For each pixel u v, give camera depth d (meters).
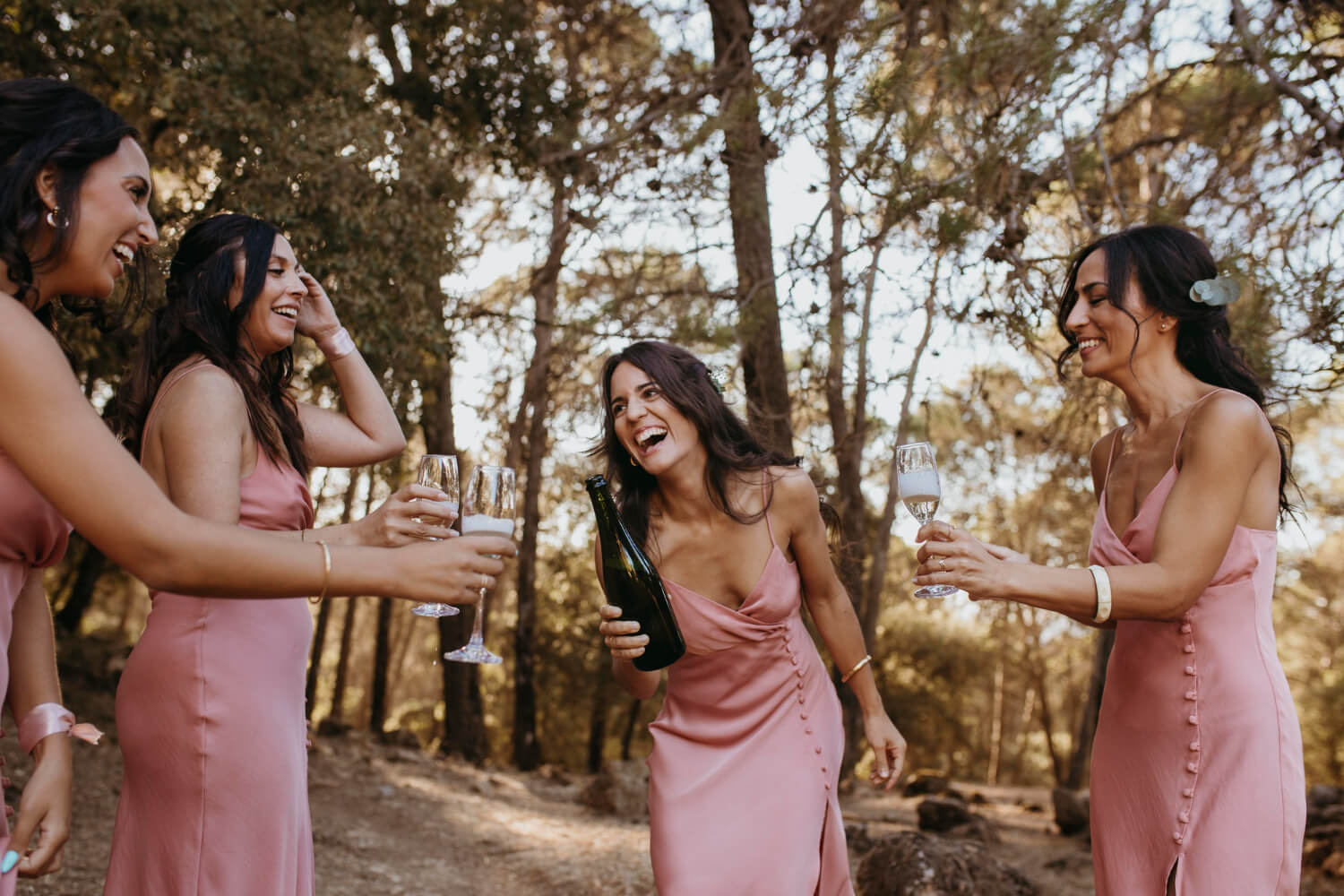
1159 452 2.21
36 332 1.37
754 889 2.55
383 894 5.32
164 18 7.07
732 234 6.97
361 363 2.81
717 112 5.75
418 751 12.41
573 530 18.22
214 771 2.08
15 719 1.80
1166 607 2.02
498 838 6.94
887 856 4.84
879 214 5.34
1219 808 2.03
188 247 2.30
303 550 1.46
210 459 2.07
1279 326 4.06
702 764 2.72
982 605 20.05
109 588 16.86
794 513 2.82
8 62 6.81
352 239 6.76
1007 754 26.33
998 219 4.84
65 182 1.55
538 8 11.55
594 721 20.34
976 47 4.65
